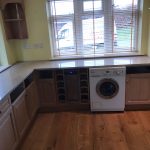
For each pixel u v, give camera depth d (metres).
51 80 3.19
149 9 3.30
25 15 3.42
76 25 3.58
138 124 2.85
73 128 2.85
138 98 3.19
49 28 3.58
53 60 3.65
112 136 2.60
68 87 3.25
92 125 2.90
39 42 3.60
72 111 3.39
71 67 3.04
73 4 3.46
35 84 3.18
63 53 3.77
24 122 2.61
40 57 3.69
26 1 3.36
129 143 2.43
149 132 2.64
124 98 3.16
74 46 3.71
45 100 3.34
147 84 3.09
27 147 2.47
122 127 2.80
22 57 3.71
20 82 2.40
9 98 2.14
